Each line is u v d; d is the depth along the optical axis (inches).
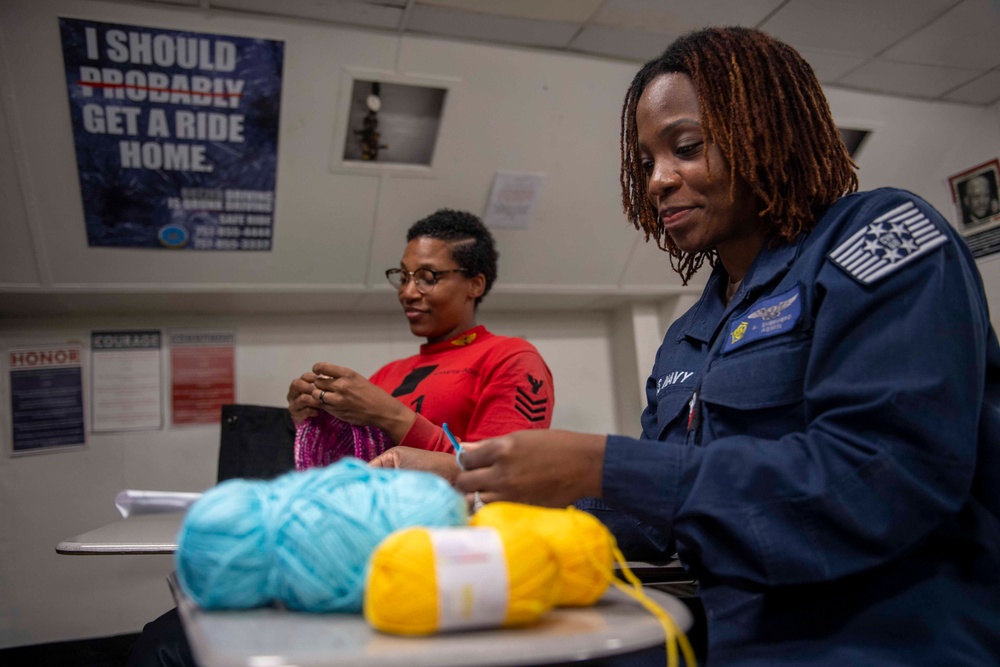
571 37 88.4
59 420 100.5
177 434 104.9
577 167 102.0
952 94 108.0
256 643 18.2
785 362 31.5
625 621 21.9
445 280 68.1
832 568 25.6
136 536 46.3
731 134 34.9
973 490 29.1
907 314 27.7
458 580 19.5
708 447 28.2
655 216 45.5
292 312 112.1
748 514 26.2
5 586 96.1
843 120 107.3
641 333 124.0
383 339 116.3
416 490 23.3
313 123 88.1
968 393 26.5
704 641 33.4
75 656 95.0
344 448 57.5
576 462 27.4
